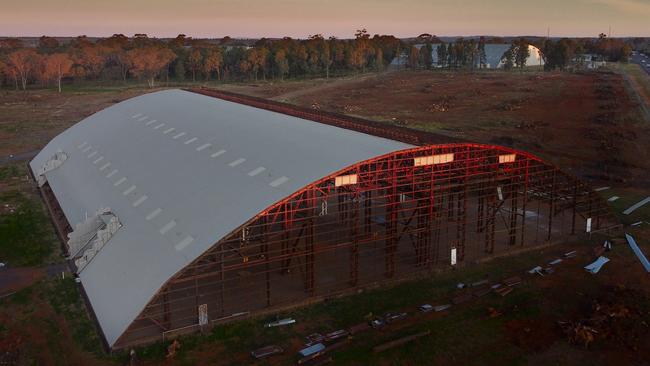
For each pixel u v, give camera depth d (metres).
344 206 51.16
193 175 43.56
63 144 72.31
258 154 42.78
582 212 54.41
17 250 47.00
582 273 41.50
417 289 38.94
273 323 33.97
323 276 40.09
